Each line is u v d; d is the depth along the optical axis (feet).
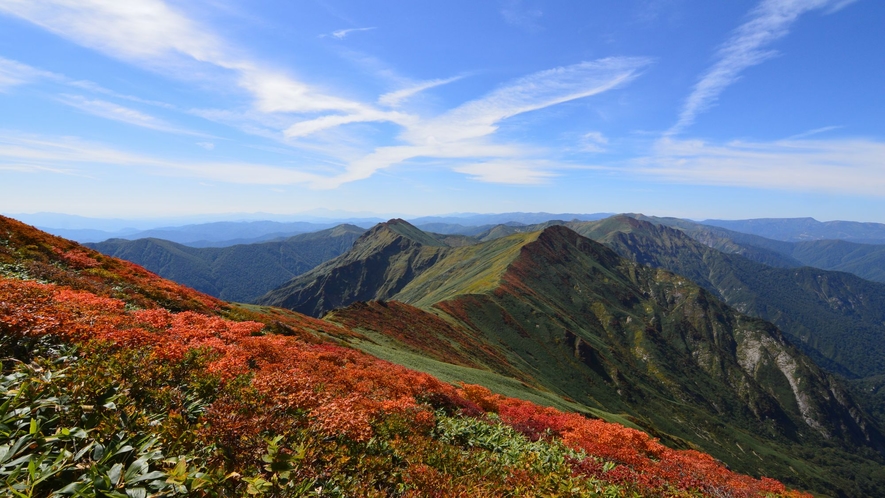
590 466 44.57
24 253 85.66
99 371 22.29
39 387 18.43
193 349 36.37
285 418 27.48
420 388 66.08
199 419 22.88
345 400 36.78
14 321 26.30
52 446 14.69
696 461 79.20
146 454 15.21
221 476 16.42
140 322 46.57
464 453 38.60
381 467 27.55
